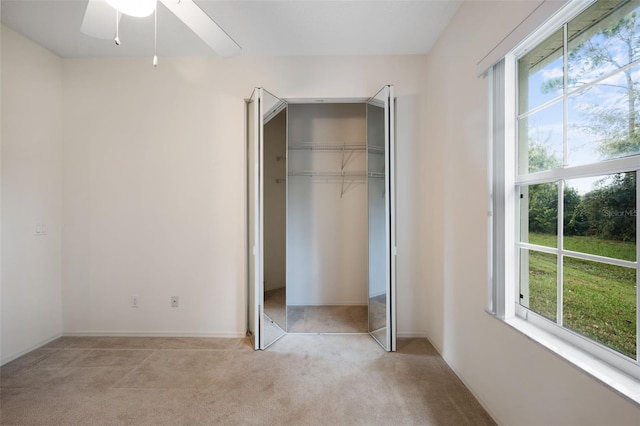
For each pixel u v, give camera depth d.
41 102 2.47
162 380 1.97
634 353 0.97
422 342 2.54
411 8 2.00
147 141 2.67
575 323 1.19
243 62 2.66
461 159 1.96
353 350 2.39
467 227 1.88
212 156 2.67
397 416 1.62
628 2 0.98
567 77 1.21
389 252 2.38
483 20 1.68
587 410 1.00
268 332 2.51
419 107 2.62
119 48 2.50
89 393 1.83
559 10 1.12
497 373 1.55
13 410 1.68
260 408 1.69
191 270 2.68
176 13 1.40
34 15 2.07
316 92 2.66
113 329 2.69
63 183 2.67
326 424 1.57
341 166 3.54
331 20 2.14
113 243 2.68
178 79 2.66
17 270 2.29
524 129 1.47
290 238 3.58
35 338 2.43
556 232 1.29
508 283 1.50
